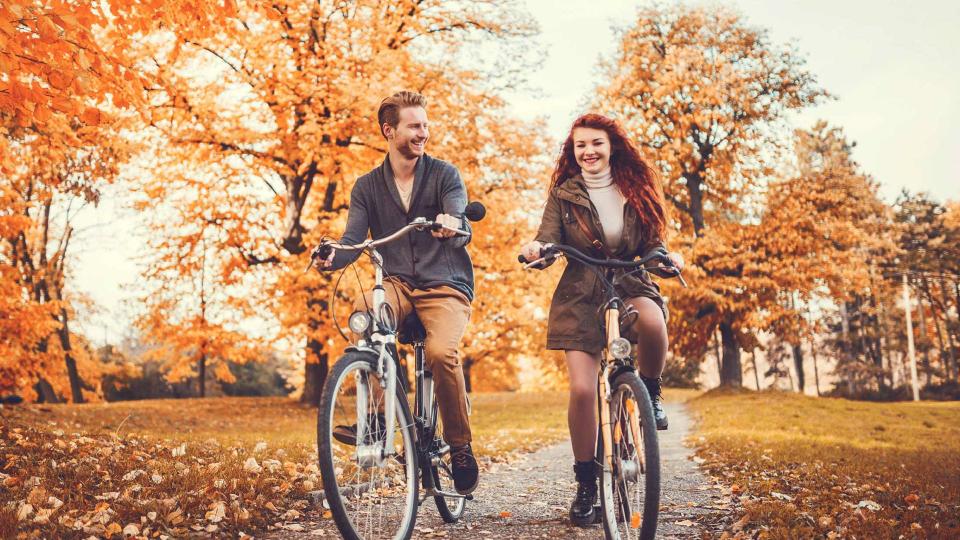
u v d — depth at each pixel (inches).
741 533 138.4
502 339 1283.2
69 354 1051.9
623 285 144.4
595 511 156.5
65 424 422.3
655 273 144.8
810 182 1032.8
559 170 154.5
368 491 123.1
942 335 2242.9
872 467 260.8
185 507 150.6
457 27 781.9
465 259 151.0
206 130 686.5
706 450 321.4
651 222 146.5
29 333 727.1
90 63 211.6
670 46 1023.0
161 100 648.4
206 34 257.1
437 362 140.5
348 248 132.8
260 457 230.7
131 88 236.8
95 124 218.7
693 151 1010.1
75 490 162.7
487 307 940.0
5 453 197.2
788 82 999.0
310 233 694.5
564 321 145.2
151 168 724.7
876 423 595.8
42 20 181.6
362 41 697.0
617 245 145.9
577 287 145.0
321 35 703.1
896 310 2095.2
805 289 967.0
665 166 1011.3
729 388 1023.6
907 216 2228.1
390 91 636.7
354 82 639.1
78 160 506.3
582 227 146.3
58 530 130.9
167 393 1657.2
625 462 124.3
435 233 133.8
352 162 695.7
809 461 269.1
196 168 741.3
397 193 147.3
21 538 124.9
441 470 158.1
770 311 970.1
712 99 970.1
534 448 376.8
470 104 769.6
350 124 675.4
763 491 190.7
